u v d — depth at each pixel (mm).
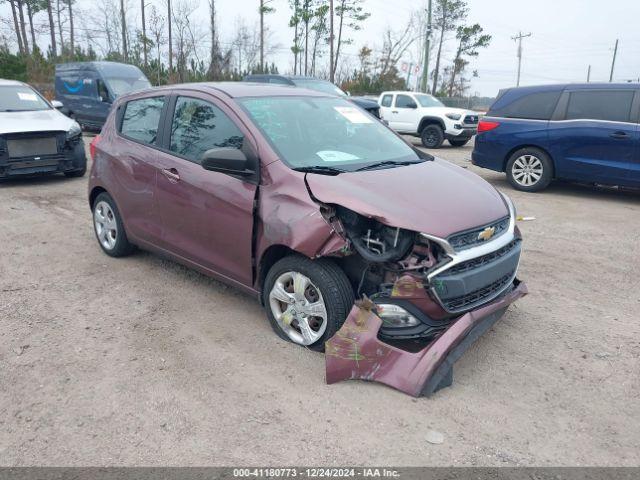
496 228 3725
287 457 2889
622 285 5348
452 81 57344
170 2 37875
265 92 4688
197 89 4723
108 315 4512
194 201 4434
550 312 4691
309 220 3584
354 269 3678
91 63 18406
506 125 9773
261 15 43188
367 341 3416
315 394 3414
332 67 39062
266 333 4180
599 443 3039
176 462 2852
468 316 3396
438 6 52219
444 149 17500
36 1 46562
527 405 3361
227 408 3285
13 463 2846
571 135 9023
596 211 8344
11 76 29453
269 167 3926
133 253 5914
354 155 4340
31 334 4184
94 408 3291
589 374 3723
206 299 4820
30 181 10070
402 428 3115
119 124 5512
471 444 3004
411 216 3395
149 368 3715
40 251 6102
